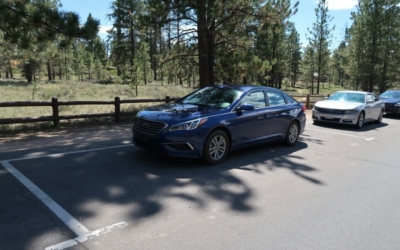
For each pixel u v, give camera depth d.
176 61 14.98
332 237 3.34
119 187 4.43
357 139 9.40
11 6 8.09
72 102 9.60
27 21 8.28
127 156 6.10
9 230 3.12
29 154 6.00
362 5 32.19
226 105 6.20
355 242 3.26
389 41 31.25
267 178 5.20
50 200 3.89
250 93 6.73
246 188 4.66
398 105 15.66
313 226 3.56
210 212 3.79
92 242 2.98
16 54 11.73
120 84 38.97
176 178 4.93
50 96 19.88
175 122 5.30
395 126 12.90
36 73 51.47
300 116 7.96
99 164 5.49
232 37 13.89
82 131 8.83
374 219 3.82
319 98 23.00
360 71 32.84
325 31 31.33
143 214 3.63
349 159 6.80
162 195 4.22
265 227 3.48
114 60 44.72
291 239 3.25
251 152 6.98
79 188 4.32
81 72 50.50
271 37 29.80
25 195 4.02
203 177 5.05
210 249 2.98
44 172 4.94
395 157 7.14
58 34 8.90
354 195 4.60
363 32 31.67
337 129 11.31
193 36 14.06
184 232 3.27
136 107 14.94
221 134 5.84
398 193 4.75
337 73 69.62
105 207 3.76
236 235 3.27
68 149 6.51
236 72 12.98
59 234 3.09
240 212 3.83
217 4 11.47
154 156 6.16
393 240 3.33
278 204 4.14
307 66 44.75
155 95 24.33
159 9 11.81
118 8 38.59
